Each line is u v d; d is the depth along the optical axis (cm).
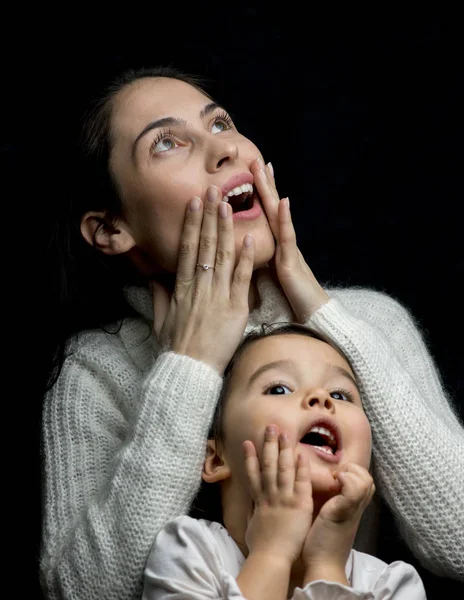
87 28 382
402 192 396
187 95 254
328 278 388
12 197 302
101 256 271
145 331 264
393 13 404
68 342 266
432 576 279
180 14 394
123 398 250
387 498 233
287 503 201
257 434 212
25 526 289
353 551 219
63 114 329
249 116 397
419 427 232
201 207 241
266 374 218
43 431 250
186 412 223
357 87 403
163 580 202
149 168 247
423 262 389
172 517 218
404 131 400
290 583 208
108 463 244
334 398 219
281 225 246
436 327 381
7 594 288
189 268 241
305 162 398
